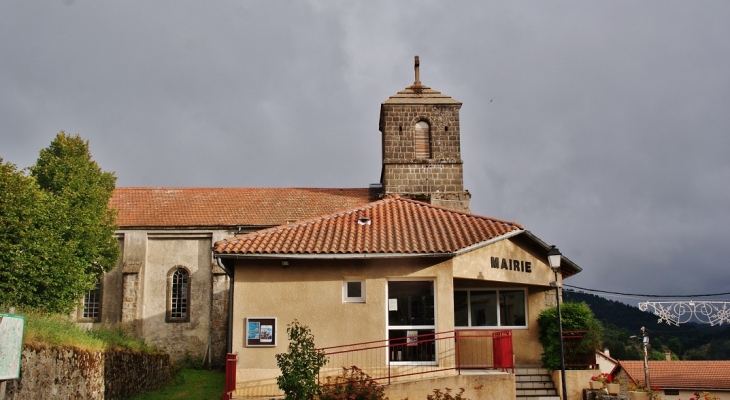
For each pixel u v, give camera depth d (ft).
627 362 170.60
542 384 74.08
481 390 58.44
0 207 84.94
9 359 44.83
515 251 75.15
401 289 64.69
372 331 62.75
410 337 59.98
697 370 160.86
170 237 123.34
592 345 74.38
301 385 52.47
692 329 274.98
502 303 78.28
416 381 57.21
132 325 118.21
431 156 130.72
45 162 111.14
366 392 53.06
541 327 77.56
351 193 134.82
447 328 63.10
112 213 113.70
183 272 123.54
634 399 72.69
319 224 71.26
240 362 61.93
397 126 131.54
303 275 63.82
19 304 84.12
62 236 95.50
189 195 132.57
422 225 71.26
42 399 54.65
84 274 99.30
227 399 59.77
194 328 120.78
